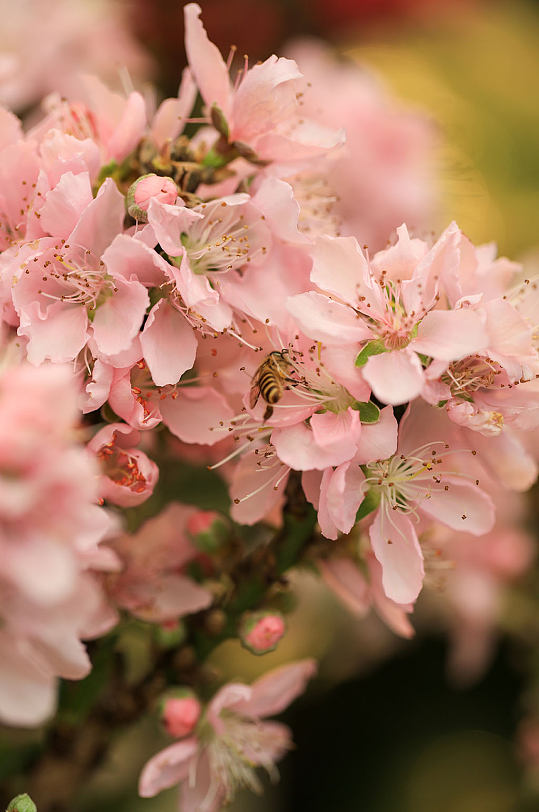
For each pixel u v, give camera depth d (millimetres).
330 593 625
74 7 634
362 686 660
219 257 464
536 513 606
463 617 623
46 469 396
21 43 617
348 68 707
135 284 448
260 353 466
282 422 455
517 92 961
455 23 1002
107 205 452
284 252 469
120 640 529
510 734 642
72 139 458
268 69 472
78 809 568
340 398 455
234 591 489
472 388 459
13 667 417
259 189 466
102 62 650
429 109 845
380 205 638
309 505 473
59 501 402
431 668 665
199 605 488
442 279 455
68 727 495
